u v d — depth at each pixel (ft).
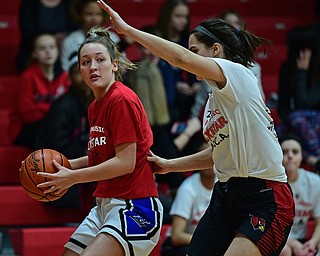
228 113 23.26
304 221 37.60
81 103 39.81
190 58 22.17
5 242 39.96
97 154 24.63
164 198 39.04
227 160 23.77
